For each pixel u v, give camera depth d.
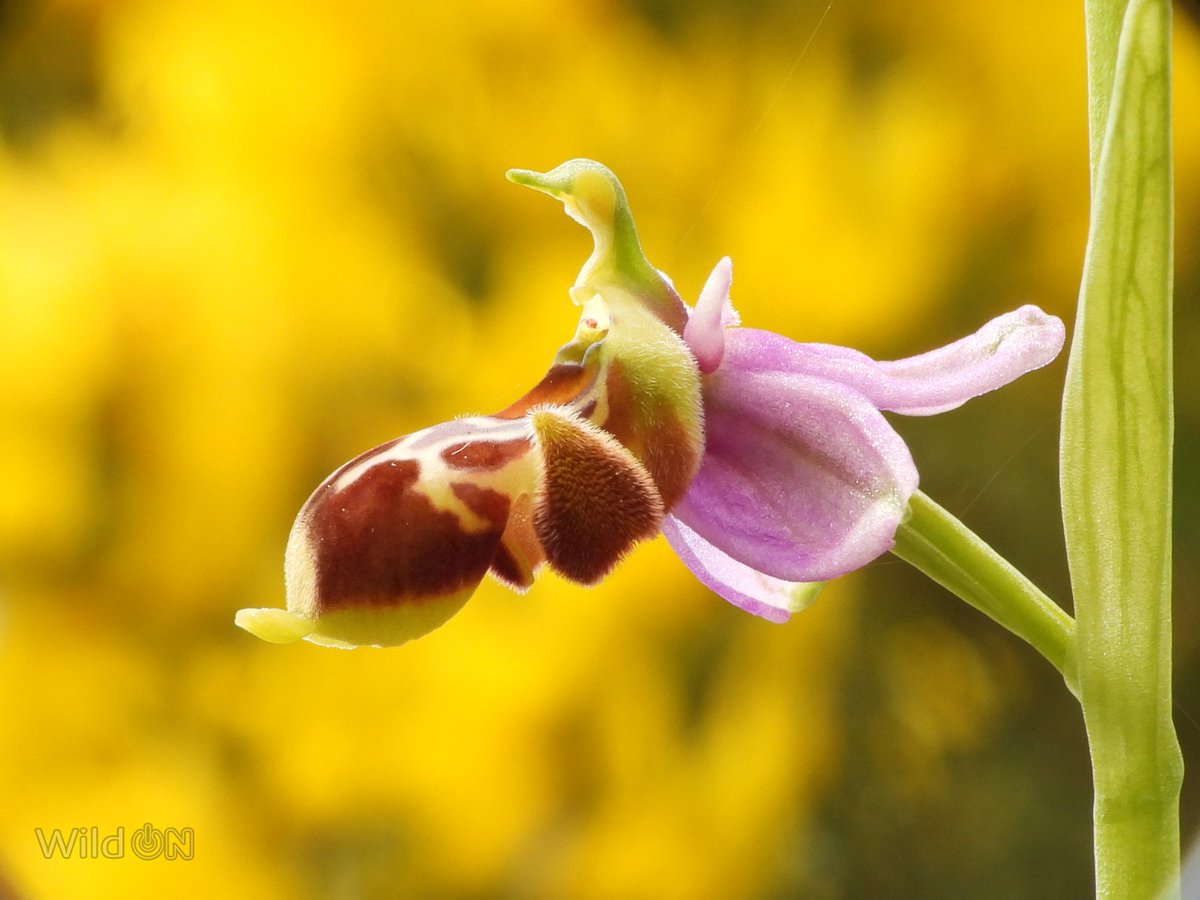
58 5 0.24
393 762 0.24
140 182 0.24
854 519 0.11
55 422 0.24
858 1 0.24
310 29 0.24
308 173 0.24
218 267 0.24
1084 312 0.11
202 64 0.24
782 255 0.24
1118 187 0.11
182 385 0.24
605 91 0.24
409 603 0.11
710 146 0.24
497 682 0.24
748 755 0.24
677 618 0.24
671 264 0.24
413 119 0.24
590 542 0.11
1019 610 0.11
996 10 0.24
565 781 0.24
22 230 0.24
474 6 0.24
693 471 0.12
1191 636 0.24
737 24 0.24
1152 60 0.11
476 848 0.24
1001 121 0.24
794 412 0.11
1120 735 0.11
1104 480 0.11
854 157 0.24
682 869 0.24
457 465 0.11
